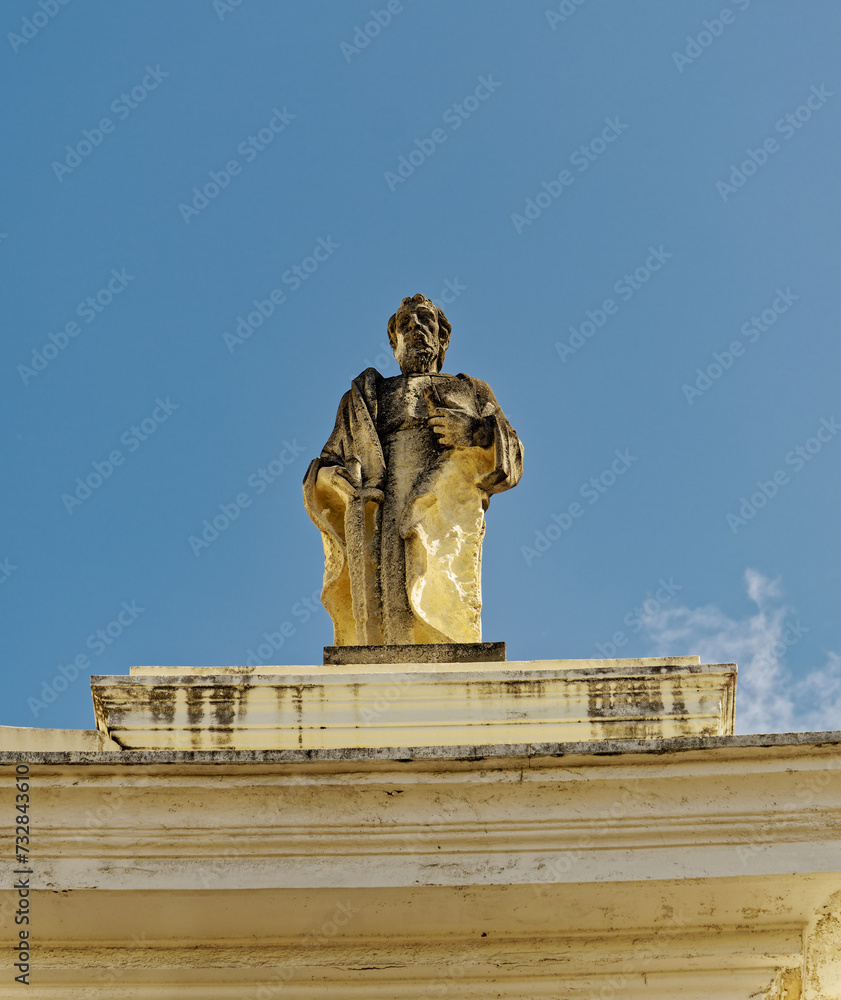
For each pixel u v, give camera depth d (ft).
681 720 74.43
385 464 92.53
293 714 73.46
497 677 74.49
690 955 57.47
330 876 55.57
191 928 57.21
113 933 57.26
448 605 87.66
